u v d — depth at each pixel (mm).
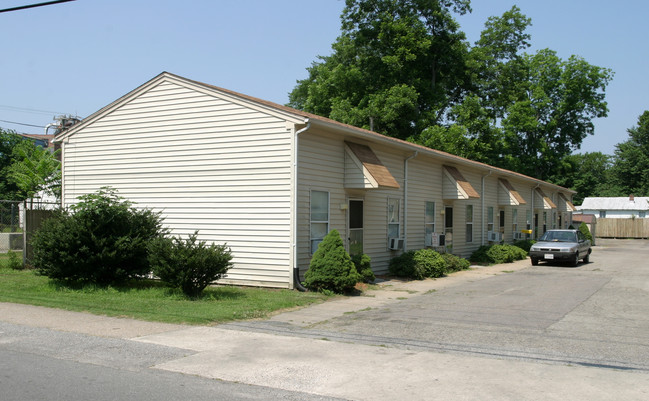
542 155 46969
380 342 7762
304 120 12469
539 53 48094
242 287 13172
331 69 38719
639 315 10055
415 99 34188
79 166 15812
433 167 19688
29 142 42188
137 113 14961
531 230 29938
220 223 13625
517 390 5613
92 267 12070
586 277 16906
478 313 10211
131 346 7320
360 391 5578
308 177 13125
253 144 13219
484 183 24594
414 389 5641
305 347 7406
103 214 12164
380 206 16297
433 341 7844
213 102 13820
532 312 10344
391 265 16359
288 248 12695
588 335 8297
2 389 5457
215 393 5449
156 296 11406
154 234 12711
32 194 28375
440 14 35938
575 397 5402
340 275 12188
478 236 23844
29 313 9531
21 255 18344
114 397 5254
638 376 6133
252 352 7094
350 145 14461
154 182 14617
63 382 5719
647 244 41562
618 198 60312
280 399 5309
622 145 66625
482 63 40000
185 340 7715
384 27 34938
